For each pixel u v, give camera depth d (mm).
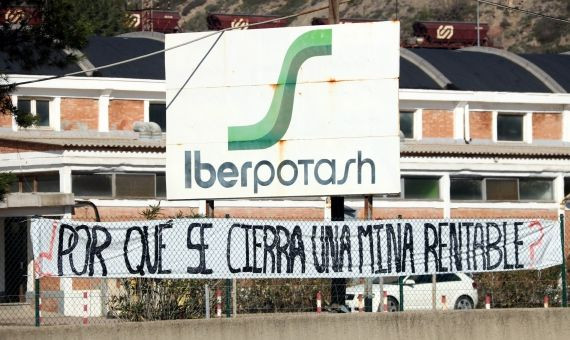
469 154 134250
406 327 63156
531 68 167875
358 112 76688
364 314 62812
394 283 93688
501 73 165750
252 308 75438
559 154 138625
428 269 67438
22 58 77750
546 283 84500
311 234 66250
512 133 160125
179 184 78375
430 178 133000
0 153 123625
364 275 66562
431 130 154875
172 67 78938
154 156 121312
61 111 138875
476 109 157500
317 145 77000
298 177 77062
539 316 65188
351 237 66562
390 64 76438
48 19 75875
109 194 119250
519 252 68875
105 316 78250
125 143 121625
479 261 68250
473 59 169875
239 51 78125
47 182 119938
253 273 65250
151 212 92125
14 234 109875
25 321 77312
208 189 77938
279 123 77438
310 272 66000
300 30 77562
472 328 64062
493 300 85812
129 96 142750
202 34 78625
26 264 108688
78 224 63500
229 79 78125
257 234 65500
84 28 77375
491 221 68625
